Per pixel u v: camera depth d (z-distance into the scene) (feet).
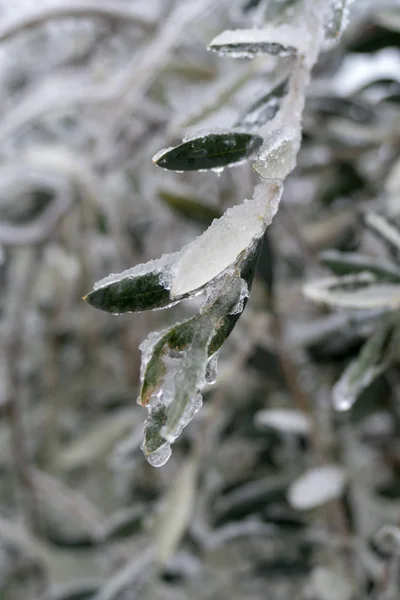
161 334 1.24
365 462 3.16
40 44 4.87
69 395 3.98
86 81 3.41
